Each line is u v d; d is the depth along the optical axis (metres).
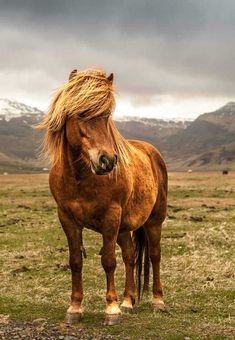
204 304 10.02
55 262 14.77
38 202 36.28
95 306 10.02
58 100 7.54
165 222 23.00
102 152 7.04
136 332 7.66
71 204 7.77
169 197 39.31
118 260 14.80
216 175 95.44
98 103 7.11
